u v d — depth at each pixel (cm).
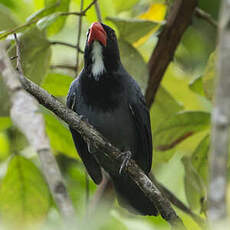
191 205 1084
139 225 1070
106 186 1118
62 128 1060
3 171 1189
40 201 1030
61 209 705
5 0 1291
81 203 1137
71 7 1289
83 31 1326
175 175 1265
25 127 793
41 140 792
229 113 461
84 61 1023
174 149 1103
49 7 1007
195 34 1195
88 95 1006
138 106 1024
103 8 1180
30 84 804
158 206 829
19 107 789
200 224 1026
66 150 1101
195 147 1098
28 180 1034
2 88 942
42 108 996
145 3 1242
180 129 1050
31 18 1000
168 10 1179
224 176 457
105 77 1008
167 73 1219
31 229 710
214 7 1188
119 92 1008
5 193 1027
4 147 1242
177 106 1178
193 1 1082
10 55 952
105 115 1009
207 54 1204
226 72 462
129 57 1028
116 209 1123
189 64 1228
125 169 887
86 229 680
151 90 1106
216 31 1173
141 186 852
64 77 1023
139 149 1096
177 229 811
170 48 1098
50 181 762
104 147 891
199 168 1021
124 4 1184
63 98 1166
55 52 1312
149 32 1073
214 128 467
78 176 1210
